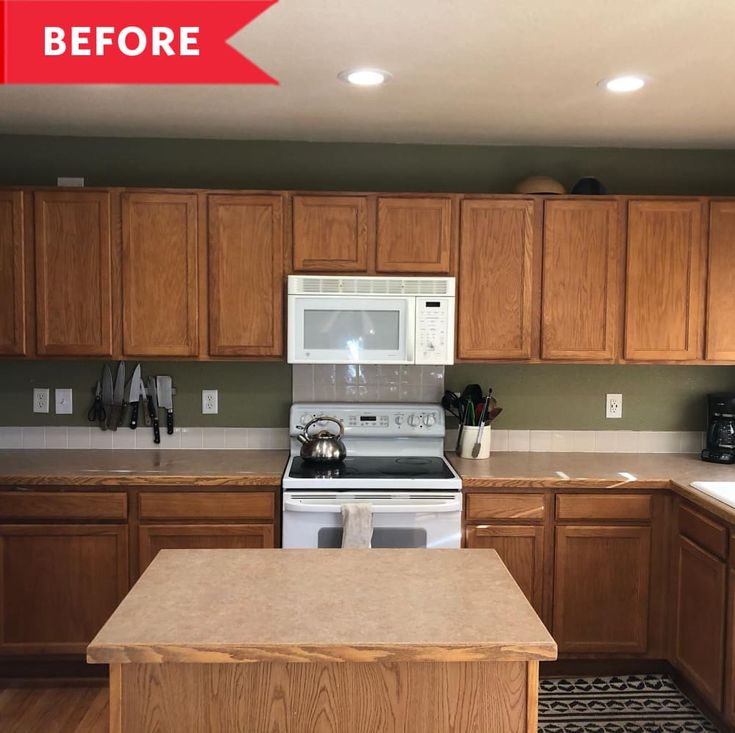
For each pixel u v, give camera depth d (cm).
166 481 309
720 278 340
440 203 335
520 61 246
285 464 335
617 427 378
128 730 152
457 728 155
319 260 334
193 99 292
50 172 357
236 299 333
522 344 340
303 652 144
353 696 154
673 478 316
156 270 331
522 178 366
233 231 332
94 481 307
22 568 310
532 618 159
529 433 377
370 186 364
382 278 330
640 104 295
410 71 256
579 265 339
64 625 312
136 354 333
